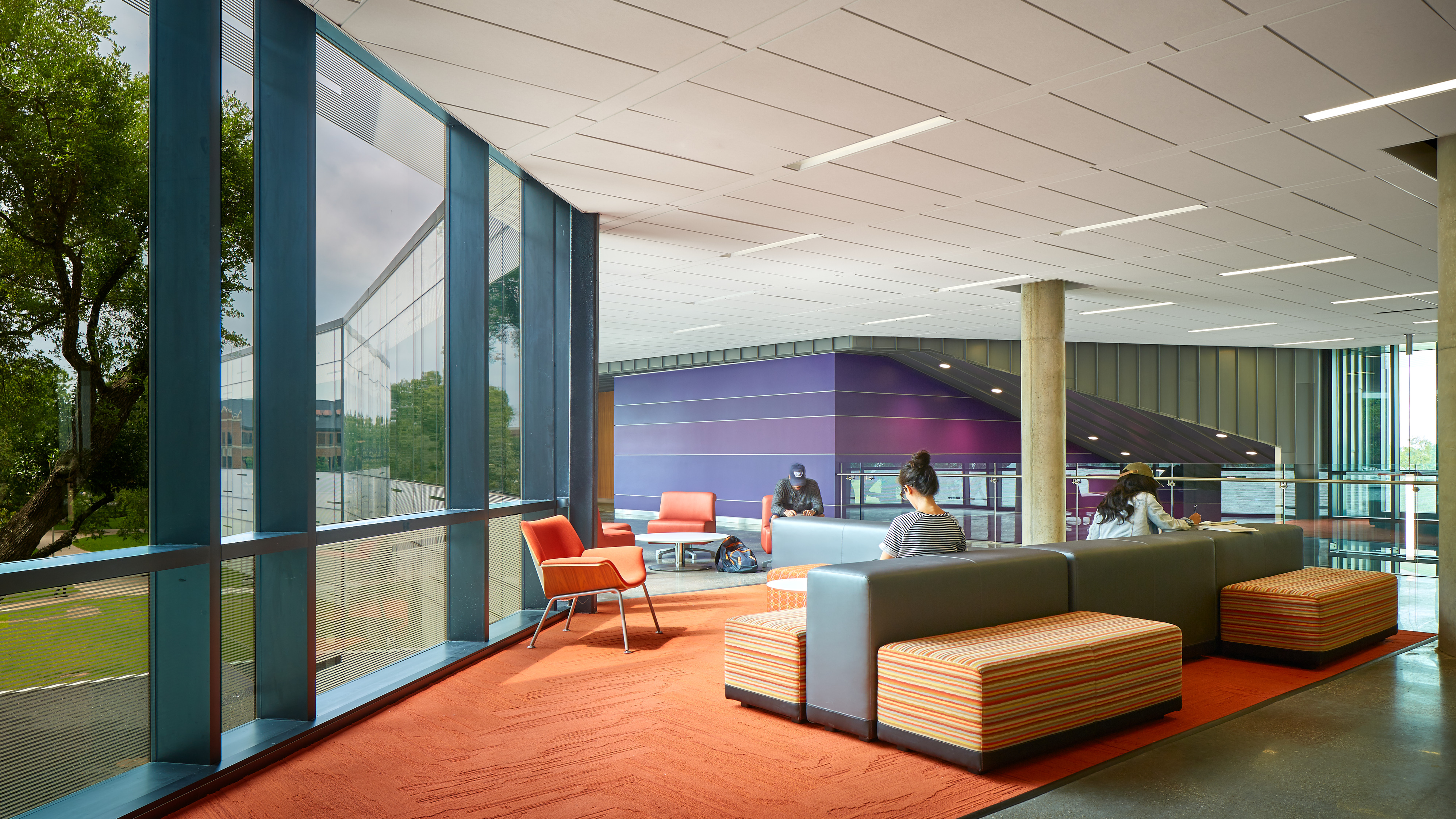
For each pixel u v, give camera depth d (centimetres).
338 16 400
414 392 560
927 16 395
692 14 393
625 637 588
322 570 449
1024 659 366
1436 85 472
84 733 315
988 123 529
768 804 321
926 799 325
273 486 414
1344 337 1557
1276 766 360
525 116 523
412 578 549
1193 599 552
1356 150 575
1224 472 930
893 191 672
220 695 358
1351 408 1777
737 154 590
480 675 525
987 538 1202
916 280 1037
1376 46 423
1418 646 588
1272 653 542
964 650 374
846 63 445
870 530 688
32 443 301
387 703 457
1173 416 1650
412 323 557
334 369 470
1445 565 564
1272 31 409
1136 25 403
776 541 772
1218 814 311
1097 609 491
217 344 348
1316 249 866
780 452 1602
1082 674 388
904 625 402
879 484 1511
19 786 290
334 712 423
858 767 359
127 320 339
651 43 423
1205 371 1677
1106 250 875
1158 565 530
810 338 1540
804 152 584
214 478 349
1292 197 685
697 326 1411
